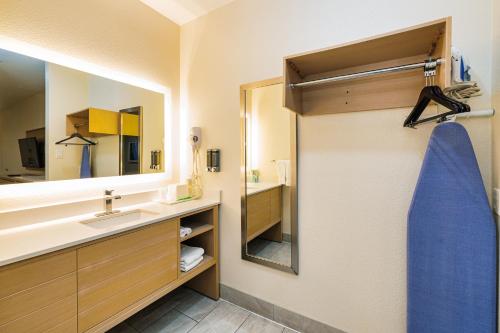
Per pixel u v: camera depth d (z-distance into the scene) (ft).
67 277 3.55
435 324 3.79
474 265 3.52
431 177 3.82
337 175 4.96
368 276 4.70
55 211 4.79
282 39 5.55
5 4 4.22
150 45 6.68
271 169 5.74
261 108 5.87
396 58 4.24
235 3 6.31
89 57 5.39
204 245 6.73
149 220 4.67
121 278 4.26
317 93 5.01
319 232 5.18
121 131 6.13
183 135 7.50
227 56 6.46
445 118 3.75
